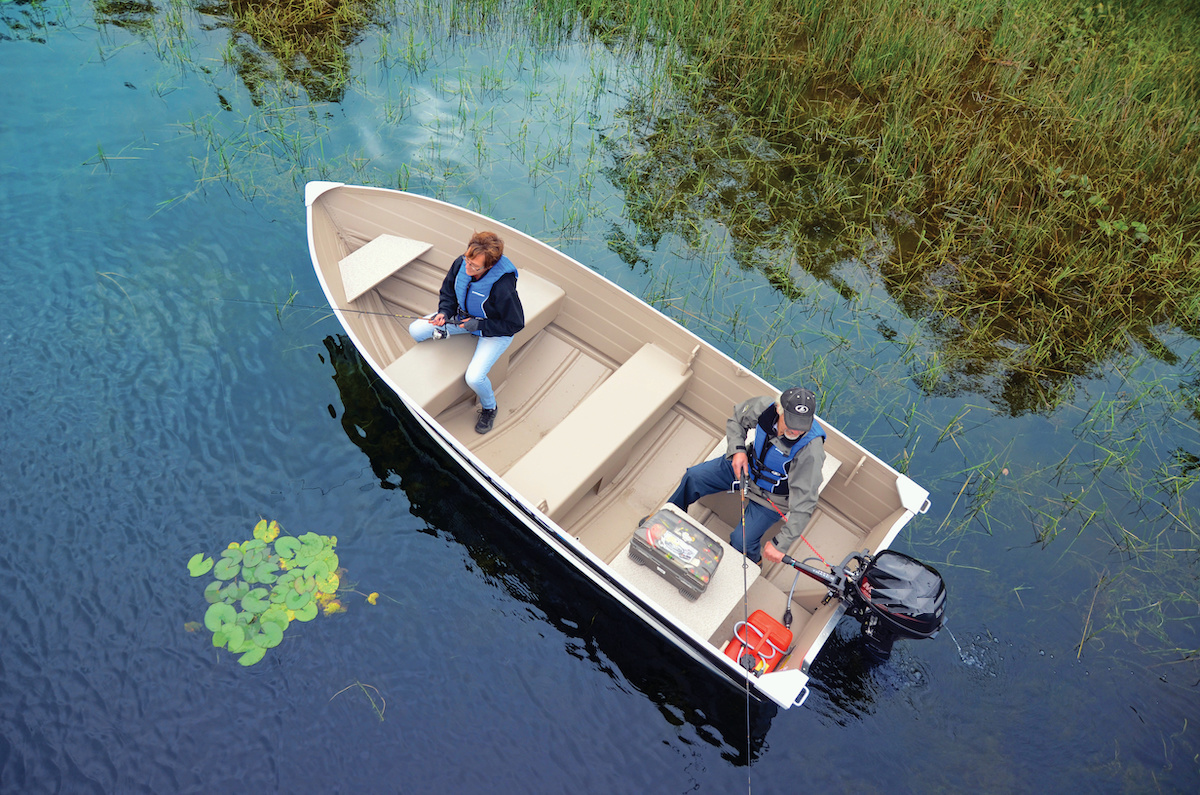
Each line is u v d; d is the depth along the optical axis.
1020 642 3.99
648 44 7.92
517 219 5.93
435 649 3.74
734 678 3.42
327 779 3.34
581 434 4.04
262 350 4.79
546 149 6.55
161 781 3.28
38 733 3.34
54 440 4.25
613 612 3.95
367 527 4.12
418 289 4.92
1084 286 5.98
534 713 3.60
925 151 6.92
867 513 4.10
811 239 6.14
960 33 8.40
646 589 3.52
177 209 5.48
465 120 6.65
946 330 5.58
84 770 3.27
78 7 7.05
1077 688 3.84
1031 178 6.82
